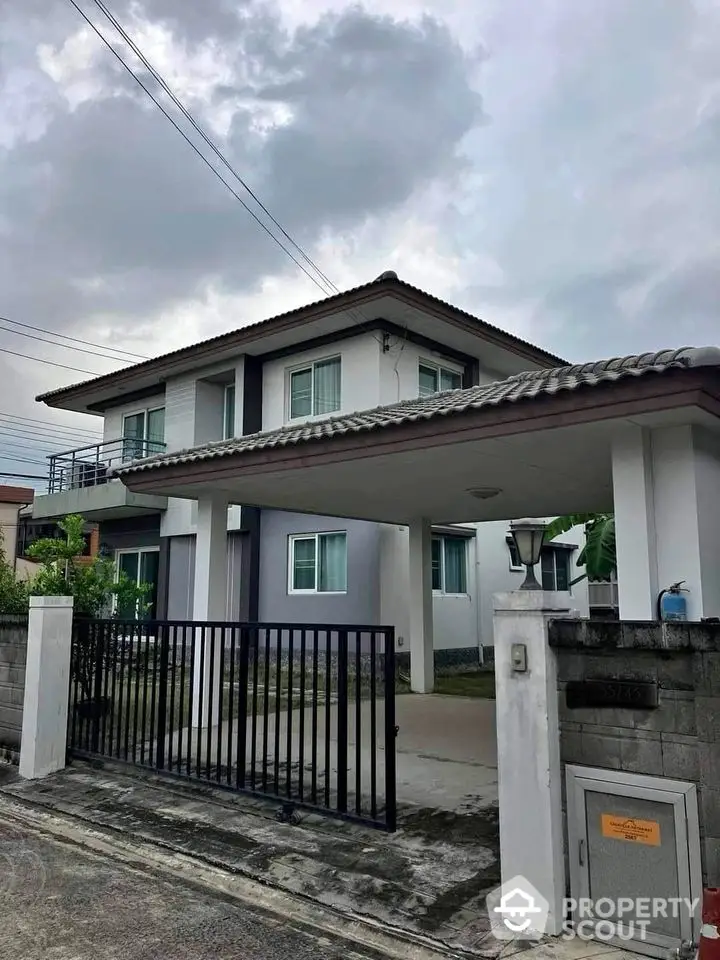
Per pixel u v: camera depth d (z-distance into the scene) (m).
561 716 3.71
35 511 17.67
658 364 4.98
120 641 6.84
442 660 14.55
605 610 18.55
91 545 19.59
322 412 13.85
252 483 7.87
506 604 3.81
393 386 13.27
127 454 17.16
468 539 15.63
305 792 5.85
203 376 15.80
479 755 7.52
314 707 5.32
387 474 7.25
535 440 5.63
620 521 5.27
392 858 4.55
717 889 3.07
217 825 5.23
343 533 13.76
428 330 13.59
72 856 4.84
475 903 3.93
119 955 3.45
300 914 3.97
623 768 3.50
